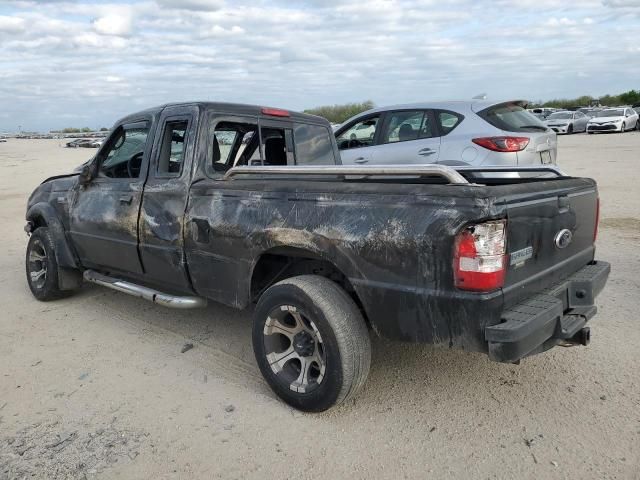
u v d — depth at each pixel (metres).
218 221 3.88
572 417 3.35
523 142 7.04
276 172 3.64
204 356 4.41
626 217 8.95
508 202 2.87
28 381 4.03
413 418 3.41
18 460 3.07
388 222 3.05
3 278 6.93
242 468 2.97
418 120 7.79
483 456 3.01
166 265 4.36
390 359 4.23
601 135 31.55
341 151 8.41
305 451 3.10
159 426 3.39
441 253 2.87
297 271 3.88
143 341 4.75
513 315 2.90
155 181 4.45
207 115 4.28
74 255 5.50
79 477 2.92
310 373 3.51
